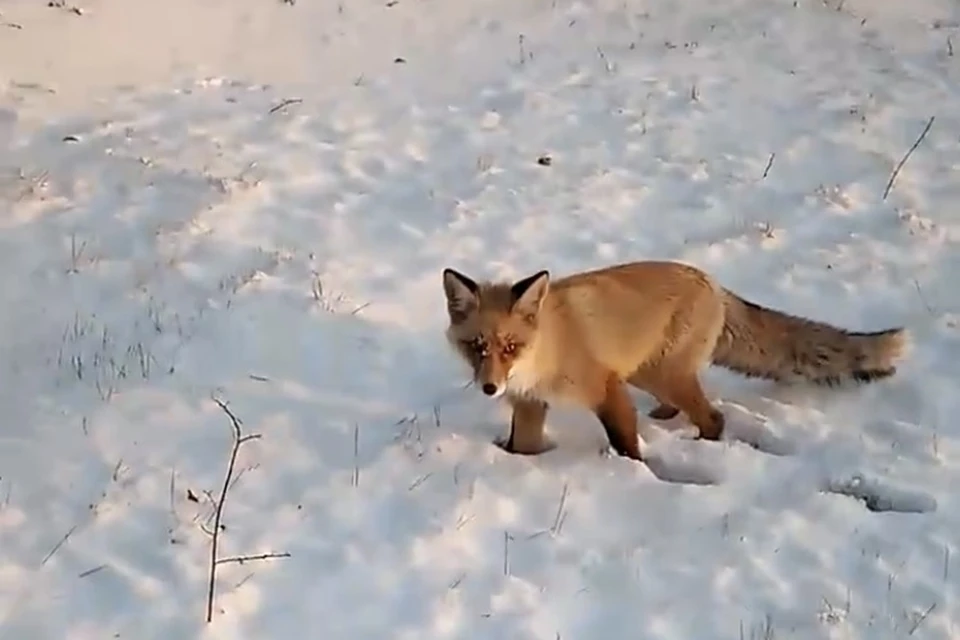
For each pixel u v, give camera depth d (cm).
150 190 1221
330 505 766
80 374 912
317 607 675
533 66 1642
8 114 1392
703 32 1761
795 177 1318
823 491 812
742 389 967
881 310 1054
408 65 1647
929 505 799
